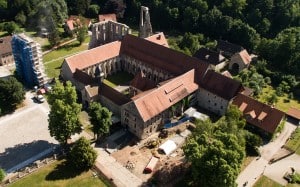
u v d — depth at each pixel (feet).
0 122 392.68
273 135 372.38
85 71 470.80
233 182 280.72
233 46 570.05
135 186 312.91
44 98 439.22
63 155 346.54
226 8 649.20
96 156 327.67
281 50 536.01
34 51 447.01
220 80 411.95
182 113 414.82
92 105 348.38
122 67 515.91
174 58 453.17
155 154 350.43
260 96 462.19
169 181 318.24
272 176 328.70
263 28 626.23
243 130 361.51
